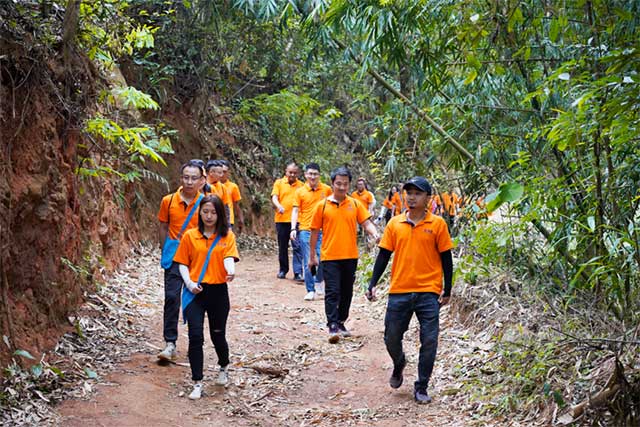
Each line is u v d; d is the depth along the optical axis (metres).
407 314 5.29
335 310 6.98
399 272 5.28
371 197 11.77
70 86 6.20
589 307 5.40
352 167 19.42
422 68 6.02
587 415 4.32
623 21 4.50
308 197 9.27
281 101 15.05
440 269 5.29
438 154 7.06
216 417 4.93
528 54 5.20
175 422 4.76
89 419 4.63
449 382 5.61
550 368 4.89
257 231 16.14
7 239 5.04
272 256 13.95
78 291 6.65
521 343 5.49
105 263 8.32
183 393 5.32
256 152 17.19
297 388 5.63
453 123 6.53
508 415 4.76
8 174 5.12
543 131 4.85
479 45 5.67
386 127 7.43
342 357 6.49
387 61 5.85
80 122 6.31
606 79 3.63
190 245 5.36
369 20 5.38
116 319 6.86
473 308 6.79
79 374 5.34
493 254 5.89
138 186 11.24
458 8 4.89
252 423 4.86
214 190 9.38
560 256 5.56
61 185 6.18
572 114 4.19
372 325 7.75
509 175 6.11
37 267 5.63
